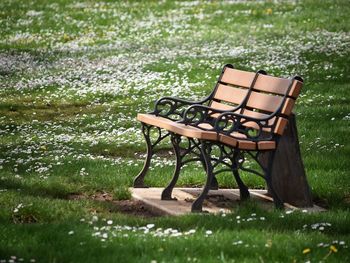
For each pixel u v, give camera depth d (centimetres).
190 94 2244
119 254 859
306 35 3162
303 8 3819
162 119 1259
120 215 1101
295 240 923
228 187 1323
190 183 1336
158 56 2919
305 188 1161
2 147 1634
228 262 831
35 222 1065
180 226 1019
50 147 1628
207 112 1207
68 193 1259
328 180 1288
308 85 2306
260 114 1190
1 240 925
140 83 2453
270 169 1141
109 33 3594
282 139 1188
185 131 1129
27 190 1238
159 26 3666
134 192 1252
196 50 3003
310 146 1566
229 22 3628
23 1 4631
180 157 1198
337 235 981
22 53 3222
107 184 1300
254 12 3788
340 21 3416
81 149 1609
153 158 1557
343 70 2494
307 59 2684
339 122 1792
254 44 3053
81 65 2862
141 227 992
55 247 892
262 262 833
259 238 929
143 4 4369
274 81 1186
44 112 2127
